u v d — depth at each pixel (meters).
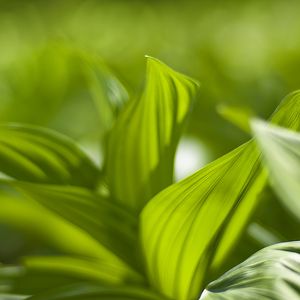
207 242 0.95
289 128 0.92
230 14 3.14
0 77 2.20
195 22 3.15
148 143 1.00
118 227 1.01
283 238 1.11
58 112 2.11
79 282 1.02
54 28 3.49
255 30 2.67
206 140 1.54
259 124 0.86
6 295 1.01
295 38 2.38
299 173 0.85
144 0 3.52
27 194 1.00
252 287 0.86
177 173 1.45
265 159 0.88
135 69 2.35
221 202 0.92
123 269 1.01
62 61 2.13
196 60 2.13
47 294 0.95
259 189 0.93
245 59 2.24
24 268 1.03
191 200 0.91
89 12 3.62
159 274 0.98
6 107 2.14
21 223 1.30
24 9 3.85
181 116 0.98
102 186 1.05
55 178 1.04
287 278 0.85
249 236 1.08
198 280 0.97
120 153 1.01
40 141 1.05
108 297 0.96
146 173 1.02
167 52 2.28
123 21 3.35
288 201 0.85
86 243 1.23
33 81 2.17
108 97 1.10
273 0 3.09
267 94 1.78
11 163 1.04
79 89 2.12
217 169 0.89
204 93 1.72
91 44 2.86
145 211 0.93
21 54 2.61
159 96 0.97
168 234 0.94
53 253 1.48
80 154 1.06
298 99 0.90
